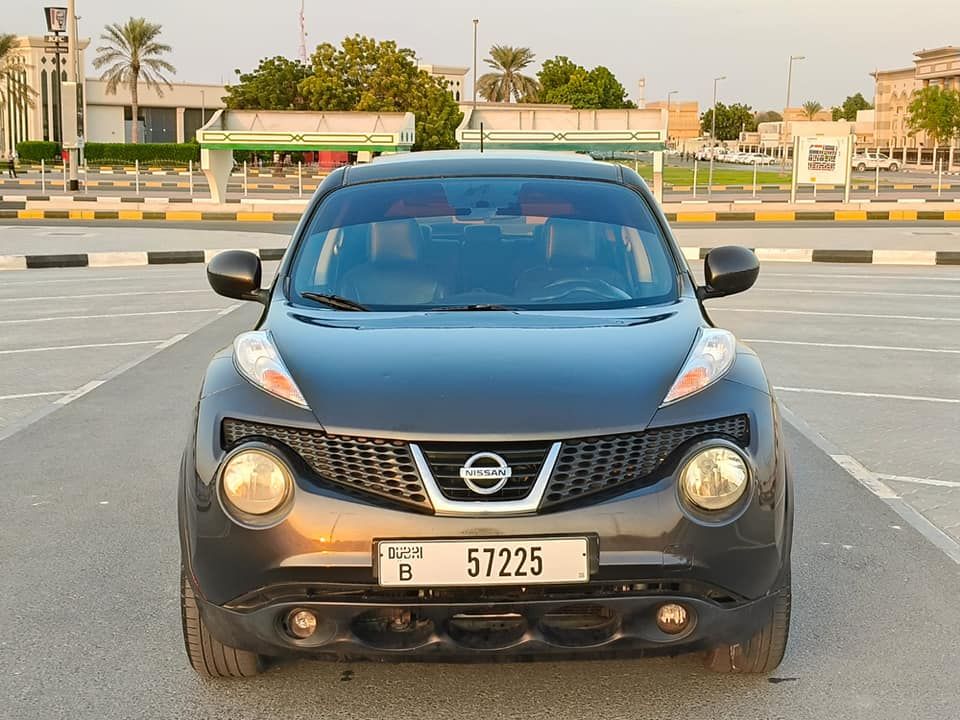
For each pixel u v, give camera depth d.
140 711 3.42
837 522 5.18
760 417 3.26
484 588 3.00
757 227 25.53
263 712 3.41
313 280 4.14
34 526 5.20
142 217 28.27
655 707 3.41
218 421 3.25
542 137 30.97
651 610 3.04
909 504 5.47
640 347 3.48
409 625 3.09
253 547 3.05
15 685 3.60
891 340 10.23
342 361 3.39
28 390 8.22
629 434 3.10
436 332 3.61
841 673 3.64
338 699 3.48
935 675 3.63
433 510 3.00
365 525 2.99
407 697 3.48
